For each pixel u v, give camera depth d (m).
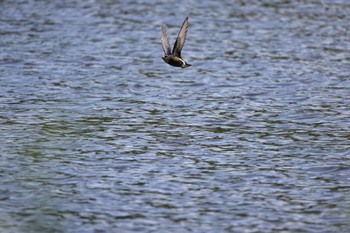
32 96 32.62
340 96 33.62
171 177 24.42
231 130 29.20
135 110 31.34
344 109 31.83
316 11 48.50
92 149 26.72
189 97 33.31
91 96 32.97
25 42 40.69
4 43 40.34
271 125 29.84
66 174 24.34
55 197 22.58
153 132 28.75
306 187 23.84
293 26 45.09
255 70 37.31
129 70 36.97
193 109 31.66
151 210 21.95
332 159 26.17
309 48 40.97
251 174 24.80
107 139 27.81
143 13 47.41
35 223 20.92
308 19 46.62
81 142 27.39
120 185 23.64
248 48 40.84
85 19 45.59
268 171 25.08
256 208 22.23
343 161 26.00
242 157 26.34
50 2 49.34
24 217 21.25
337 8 49.38
